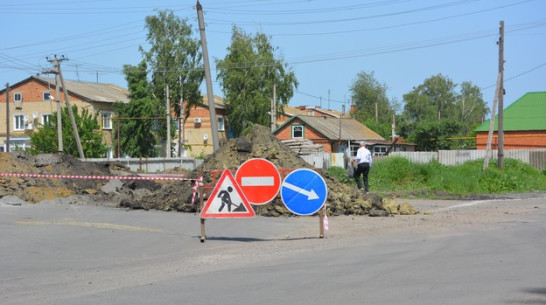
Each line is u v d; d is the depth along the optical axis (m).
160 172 40.94
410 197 25.31
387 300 6.44
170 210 17.22
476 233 11.97
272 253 9.90
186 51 64.50
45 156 22.86
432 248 10.05
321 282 7.45
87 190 20.89
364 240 11.27
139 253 10.22
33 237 11.74
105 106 64.19
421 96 100.81
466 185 28.80
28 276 8.41
